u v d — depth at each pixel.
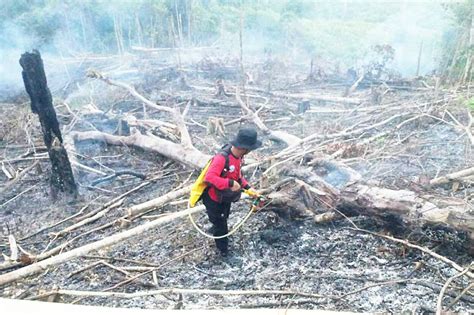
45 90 5.36
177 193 5.29
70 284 3.99
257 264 3.99
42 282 4.06
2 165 7.28
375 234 4.18
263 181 5.12
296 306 3.32
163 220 4.46
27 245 4.87
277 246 4.24
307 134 7.44
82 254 4.07
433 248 3.84
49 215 5.57
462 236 3.69
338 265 3.85
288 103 9.91
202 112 9.93
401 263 3.78
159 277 3.93
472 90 8.65
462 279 3.45
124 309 2.77
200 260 4.16
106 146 7.80
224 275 3.87
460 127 6.33
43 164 7.34
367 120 7.73
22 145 8.44
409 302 3.27
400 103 8.53
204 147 7.40
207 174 3.65
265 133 7.70
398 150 6.16
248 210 5.01
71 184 5.91
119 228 5.03
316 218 4.45
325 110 8.70
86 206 5.61
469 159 5.52
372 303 3.30
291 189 4.52
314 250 4.11
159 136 8.09
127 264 4.24
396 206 3.89
